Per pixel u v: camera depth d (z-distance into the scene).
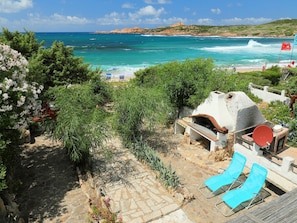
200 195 9.59
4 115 8.06
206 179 10.62
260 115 12.57
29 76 10.50
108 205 8.41
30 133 14.27
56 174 10.89
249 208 8.90
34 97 9.23
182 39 147.25
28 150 12.91
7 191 8.56
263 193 9.76
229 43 113.62
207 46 98.06
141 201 9.00
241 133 12.21
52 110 12.06
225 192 9.75
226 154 12.05
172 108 15.12
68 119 10.05
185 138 13.83
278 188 10.02
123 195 9.32
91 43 114.75
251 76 26.11
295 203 4.02
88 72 18.95
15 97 8.35
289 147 12.41
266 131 10.44
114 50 81.75
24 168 11.27
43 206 8.89
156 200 9.07
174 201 9.03
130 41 130.75
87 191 9.54
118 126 12.80
